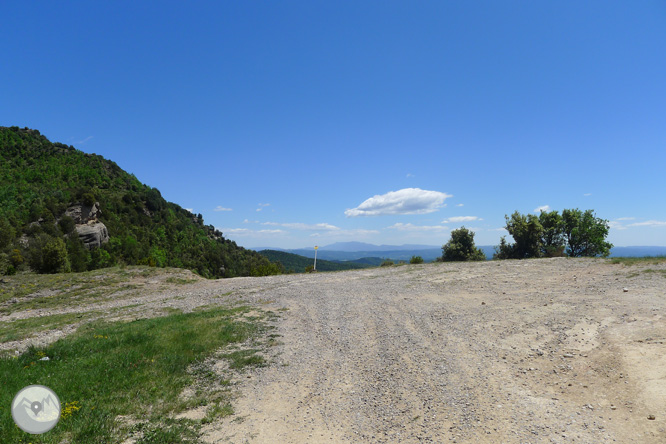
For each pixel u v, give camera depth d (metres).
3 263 36.50
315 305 16.47
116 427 6.12
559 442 5.08
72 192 81.50
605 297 13.09
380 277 24.58
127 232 84.38
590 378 6.95
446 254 51.69
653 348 7.72
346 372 8.58
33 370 8.53
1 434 5.52
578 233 43.81
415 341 10.38
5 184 85.62
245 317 14.61
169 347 10.44
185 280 27.69
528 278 19.27
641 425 5.23
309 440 5.73
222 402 7.25
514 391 6.79
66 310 20.20
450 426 5.80
